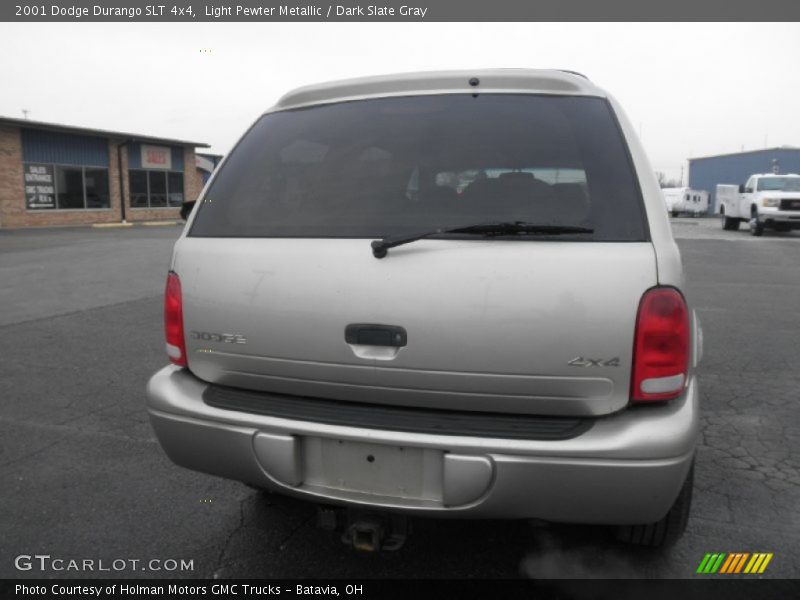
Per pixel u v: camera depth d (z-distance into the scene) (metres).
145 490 3.28
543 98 2.34
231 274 2.24
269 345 2.20
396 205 2.20
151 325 7.23
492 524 2.89
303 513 3.04
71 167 26.70
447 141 2.29
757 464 3.53
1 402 4.62
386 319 2.03
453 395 2.02
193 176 33.44
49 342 6.42
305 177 2.37
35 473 3.48
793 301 8.62
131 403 4.62
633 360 1.91
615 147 2.15
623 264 1.91
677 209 41.00
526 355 1.93
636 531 2.52
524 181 2.15
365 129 2.43
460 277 1.96
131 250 15.63
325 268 2.11
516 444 1.90
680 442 1.89
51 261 13.20
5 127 23.91
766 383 4.96
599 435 1.90
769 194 20.34
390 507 2.05
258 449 2.15
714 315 7.68
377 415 2.09
